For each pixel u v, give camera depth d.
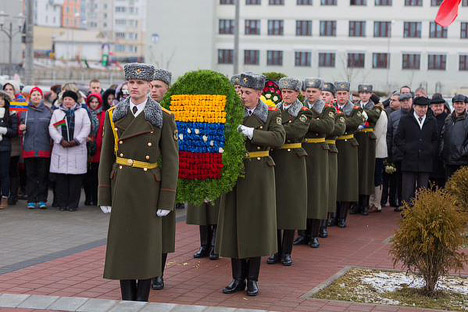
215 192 7.31
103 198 6.73
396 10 55.78
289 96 8.79
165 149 6.69
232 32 58.69
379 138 13.34
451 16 9.27
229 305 7.07
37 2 139.25
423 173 12.78
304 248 10.05
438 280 7.91
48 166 12.95
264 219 7.45
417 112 12.78
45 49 120.38
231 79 8.63
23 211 12.60
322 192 9.96
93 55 117.81
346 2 56.53
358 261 9.20
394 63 56.00
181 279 8.16
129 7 148.38
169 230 7.35
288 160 8.86
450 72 55.34
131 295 6.79
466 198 10.75
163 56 59.12
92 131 13.02
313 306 7.01
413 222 7.61
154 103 6.68
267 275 8.38
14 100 13.23
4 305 6.52
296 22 57.66
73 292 7.41
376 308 6.94
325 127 9.75
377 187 13.52
